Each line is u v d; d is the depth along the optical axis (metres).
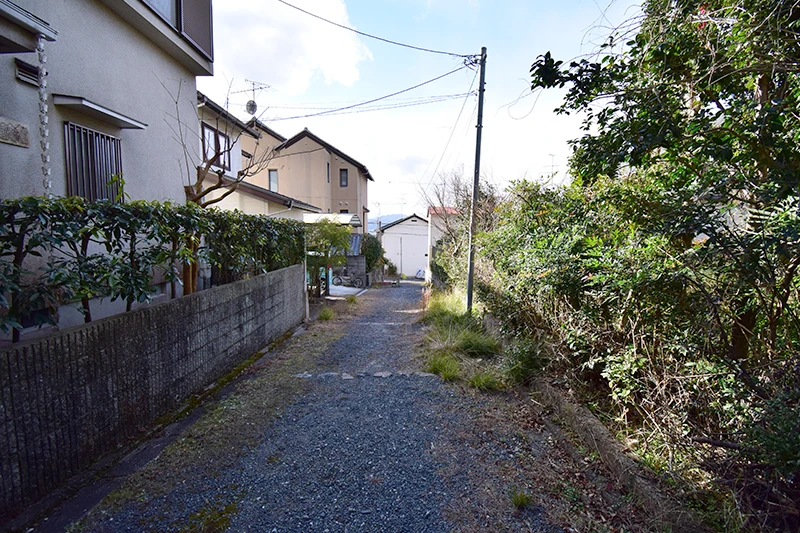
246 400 3.76
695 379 2.43
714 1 1.87
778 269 1.99
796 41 1.73
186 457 2.73
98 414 2.61
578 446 2.93
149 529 2.02
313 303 10.53
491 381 4.11
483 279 7.20
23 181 3.53
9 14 2.75
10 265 2.13
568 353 3.82
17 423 2.07
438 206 13.64
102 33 4.54
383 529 2.06
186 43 5.89
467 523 2.12
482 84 7.37
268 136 20.09
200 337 3.93
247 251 5.40
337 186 24.16
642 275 2.42
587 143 2.23
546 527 2.10
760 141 1.76
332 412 3.53
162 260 3.33
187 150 6.36
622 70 2.17
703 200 2.10
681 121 1.96
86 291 2.58
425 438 3.06
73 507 2.18
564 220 4.09
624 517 2.18
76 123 4.14
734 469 2.10
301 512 2.18
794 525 1.83
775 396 1.92
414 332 7.03
